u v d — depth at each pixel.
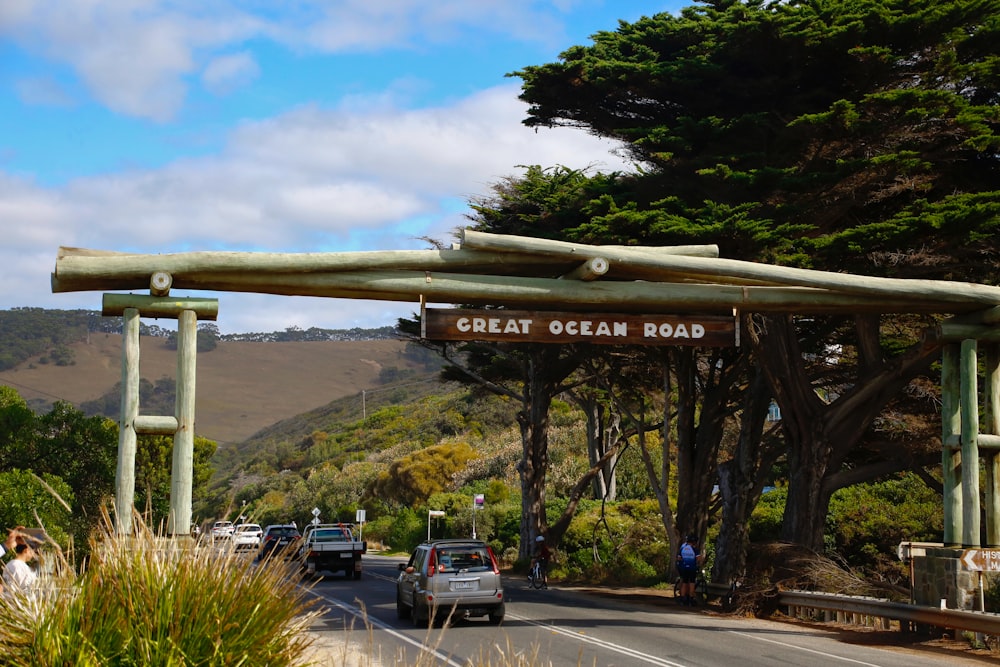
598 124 26.98
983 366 25.47
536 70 25.72
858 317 25.61
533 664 7.18
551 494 56.56
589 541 42.44
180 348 13.42
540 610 22.80
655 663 14.31
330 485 77.56
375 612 21.80
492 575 19.11
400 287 15.06
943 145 23.59
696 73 23.91
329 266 14.59
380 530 64.81
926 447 28.23
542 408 40.31
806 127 22.48
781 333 25.33
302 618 7.62
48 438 31.06
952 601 17.12
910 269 22.98
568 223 26.22
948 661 15.20
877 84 23.55
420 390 157.88
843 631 19.33
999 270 23.80
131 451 12.95
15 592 6.78
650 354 30.16
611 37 26.75
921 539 31.77
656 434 56.12
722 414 29.64
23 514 23.81
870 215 25.14
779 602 22.23
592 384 40.28
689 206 23.92
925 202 22.25
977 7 22.31
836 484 25.91
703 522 29.56
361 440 101.19
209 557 7.24
